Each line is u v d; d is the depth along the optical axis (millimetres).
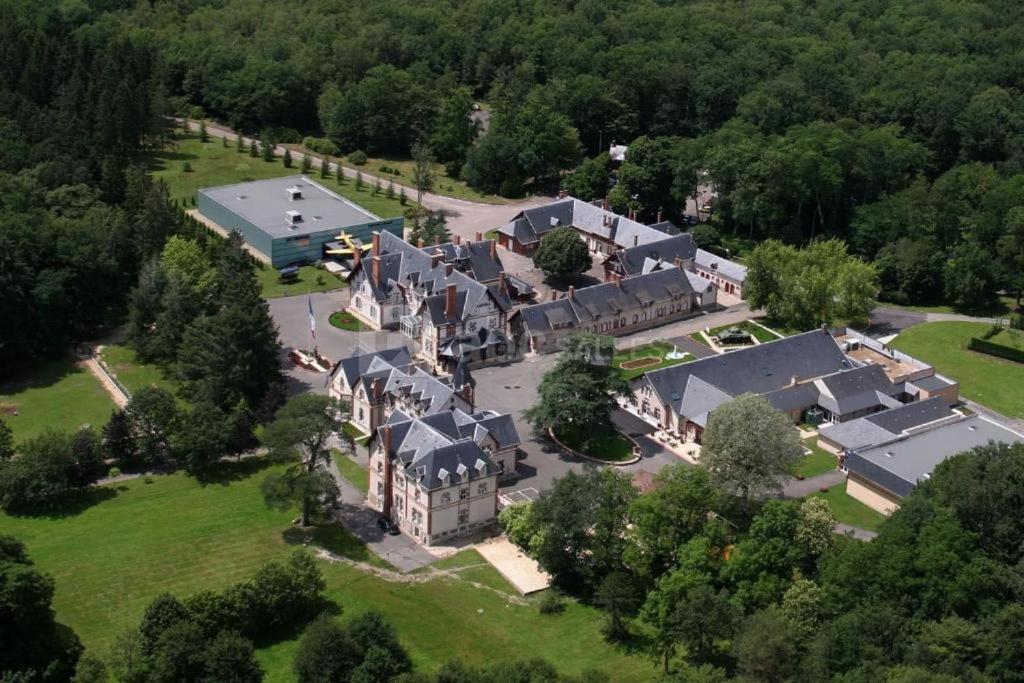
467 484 194125
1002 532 171375
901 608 160500
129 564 186125
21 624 157875
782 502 177125
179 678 153250
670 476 184125
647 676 161375
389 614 175000
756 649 149875
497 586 183375
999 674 151625
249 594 167000
